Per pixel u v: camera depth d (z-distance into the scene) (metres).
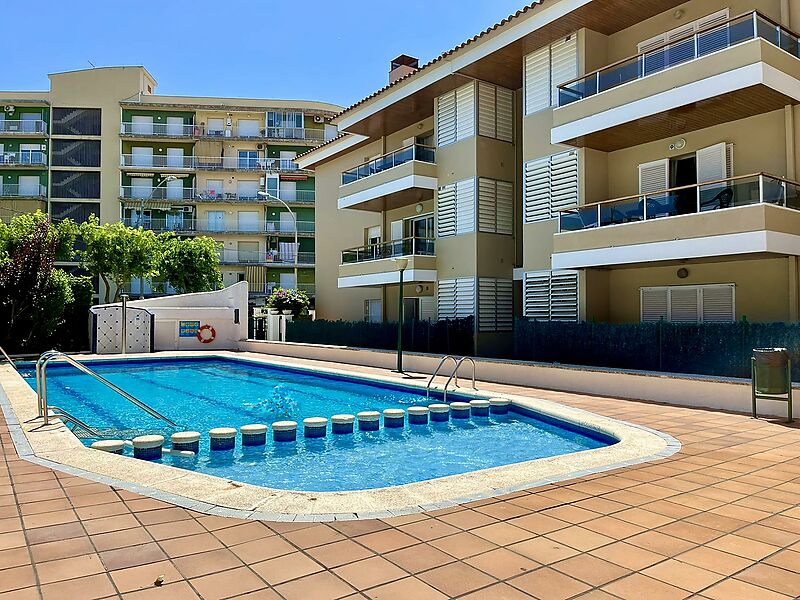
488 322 18.94
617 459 6.32
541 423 9.98
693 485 5.34
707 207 11.93
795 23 12.20
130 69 48.09
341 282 23.88
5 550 3.73
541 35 16.02
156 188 47.44
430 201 22.17
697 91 12.06
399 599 3.09
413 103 21.36
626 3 14.20
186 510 4.53
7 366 17.92
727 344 11.30
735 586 3.28
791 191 11.78
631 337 13.00
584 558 3.66
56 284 21.81
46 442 7.03
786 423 8.53
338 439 9.10
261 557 3.64
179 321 25.62
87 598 3.08
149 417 11.30
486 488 5.18
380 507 4.62
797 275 11.99
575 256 14.34
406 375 15.54
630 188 15.34
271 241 48.50
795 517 4.46
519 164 19.86
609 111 13.74
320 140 49.62
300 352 22.59
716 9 13.58
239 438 9.19
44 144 46.75
